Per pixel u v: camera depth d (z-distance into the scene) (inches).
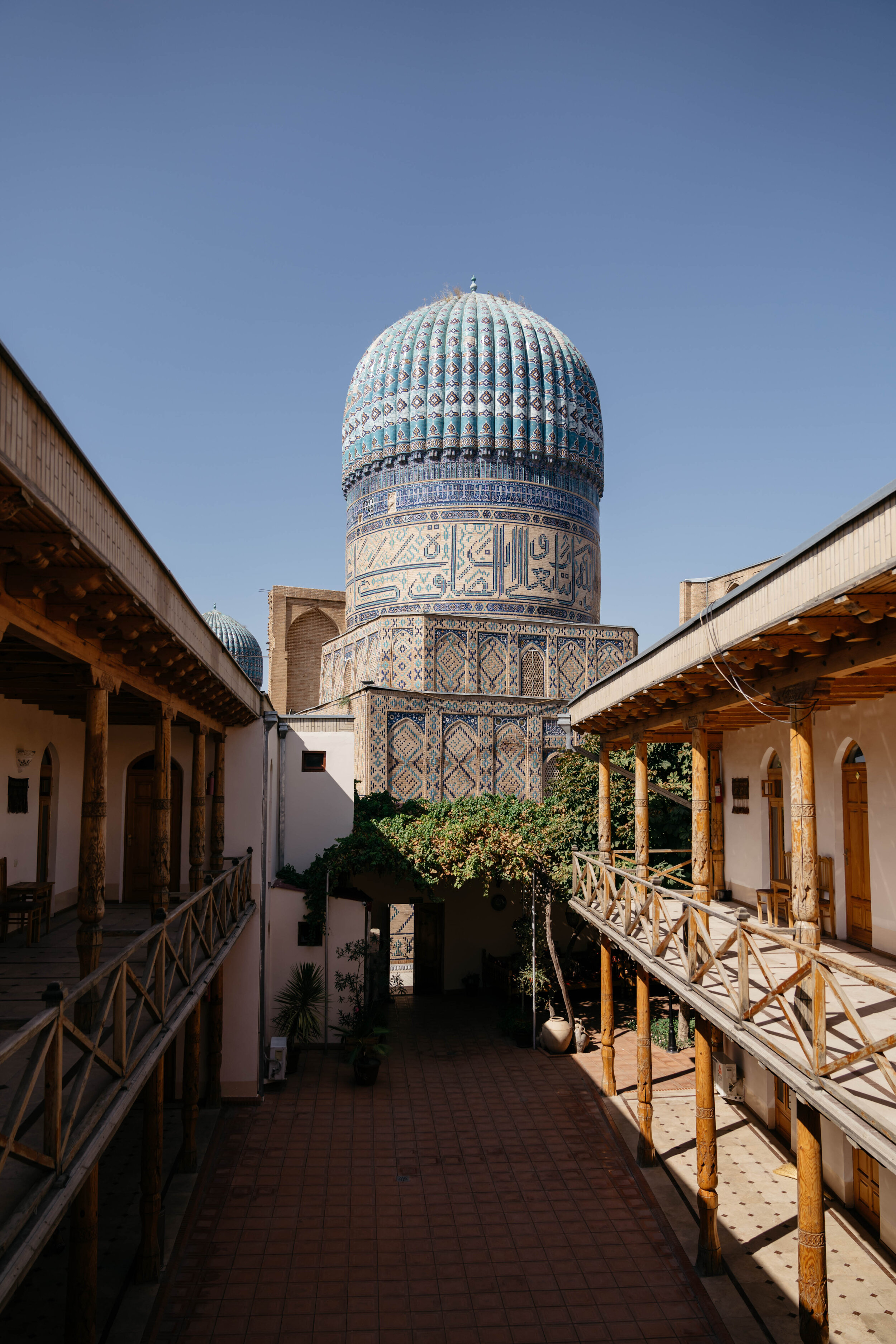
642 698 360.2
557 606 885.2
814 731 368.5
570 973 673.6
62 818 415.2
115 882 461.7
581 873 531.8
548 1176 388.2
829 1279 293.0
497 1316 286.2
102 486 168.9
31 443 133.9
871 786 319.0
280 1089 500.1
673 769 670.5
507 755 776.3
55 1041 157.8
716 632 263.4
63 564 171.8
